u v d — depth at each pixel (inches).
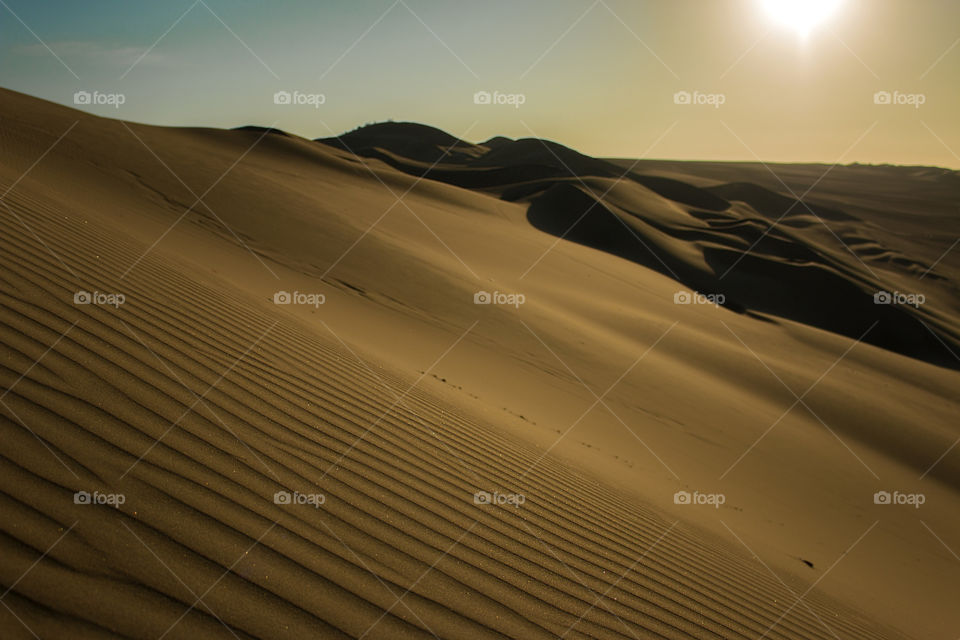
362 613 107.0
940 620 378.3
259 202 919.0
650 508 308.5
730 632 162.9
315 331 360.5
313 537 122.7
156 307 226.7
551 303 950.4
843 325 1829.5
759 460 589.9
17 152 745.0
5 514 96.3
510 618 123.6
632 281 1359.5
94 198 634.8
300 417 180.4
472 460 218.5
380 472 166.7
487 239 1348.4
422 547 136.5
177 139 1672.0
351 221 1007.6
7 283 181.5
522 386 569.3
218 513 117.4
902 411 858.1
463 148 6481.3
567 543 175.9
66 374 142.8
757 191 4904.0
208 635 89.9
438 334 642.8
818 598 276.2
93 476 112.8
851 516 532.1
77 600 86.7
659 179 4574.3
